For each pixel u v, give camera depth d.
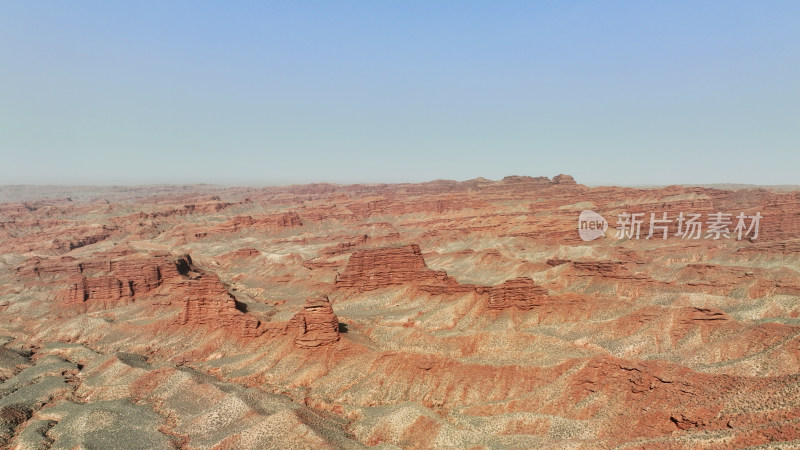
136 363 146.25
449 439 100.06
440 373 125.06
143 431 110.19
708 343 130.88
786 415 81.94
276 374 137.25
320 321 144.12
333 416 115.25
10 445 112.31
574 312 155.25
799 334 113.44
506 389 118.00
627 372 110.56
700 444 79.62
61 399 132.12
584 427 100.00
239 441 100.25
